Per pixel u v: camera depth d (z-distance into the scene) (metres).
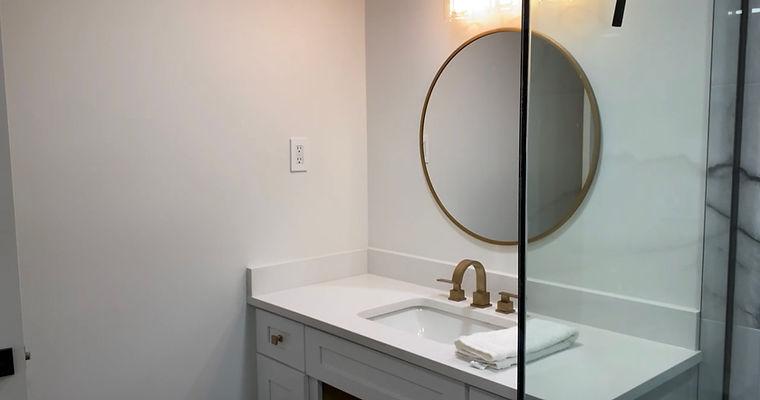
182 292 2.06
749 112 1.19
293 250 2.31
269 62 2.20
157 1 1.94
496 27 2.00
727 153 1.18
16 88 1.71
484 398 1.51
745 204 1.20
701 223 1.18
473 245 2.14
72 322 1.84
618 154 1.14
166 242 2.01
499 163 2.02
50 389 1.82
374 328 1.85
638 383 1.17
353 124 2.46
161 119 1.97
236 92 2.13
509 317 1.89
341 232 2.45
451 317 2.06
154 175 1.97
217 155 2.10
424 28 2.23
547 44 1.08
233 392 2.22
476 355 1.58
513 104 1.96
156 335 2.01
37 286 1.77
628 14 1.13
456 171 2.16
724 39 1.17
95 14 1.83
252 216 2.20
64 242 1.81
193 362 2.11
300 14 2.27
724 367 1.22
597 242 1.13
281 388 2.15
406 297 2.16
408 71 2.30
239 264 2.18
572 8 1.10
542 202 1.08
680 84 1.16
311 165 2.34
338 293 2.23
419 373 1.67
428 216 2.29
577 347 1.12
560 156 1.10
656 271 1.16
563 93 1.10
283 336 2.10
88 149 1.84
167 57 1.97
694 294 1.18
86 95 1.82
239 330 2.21
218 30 2.07
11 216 1.21
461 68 2.11
